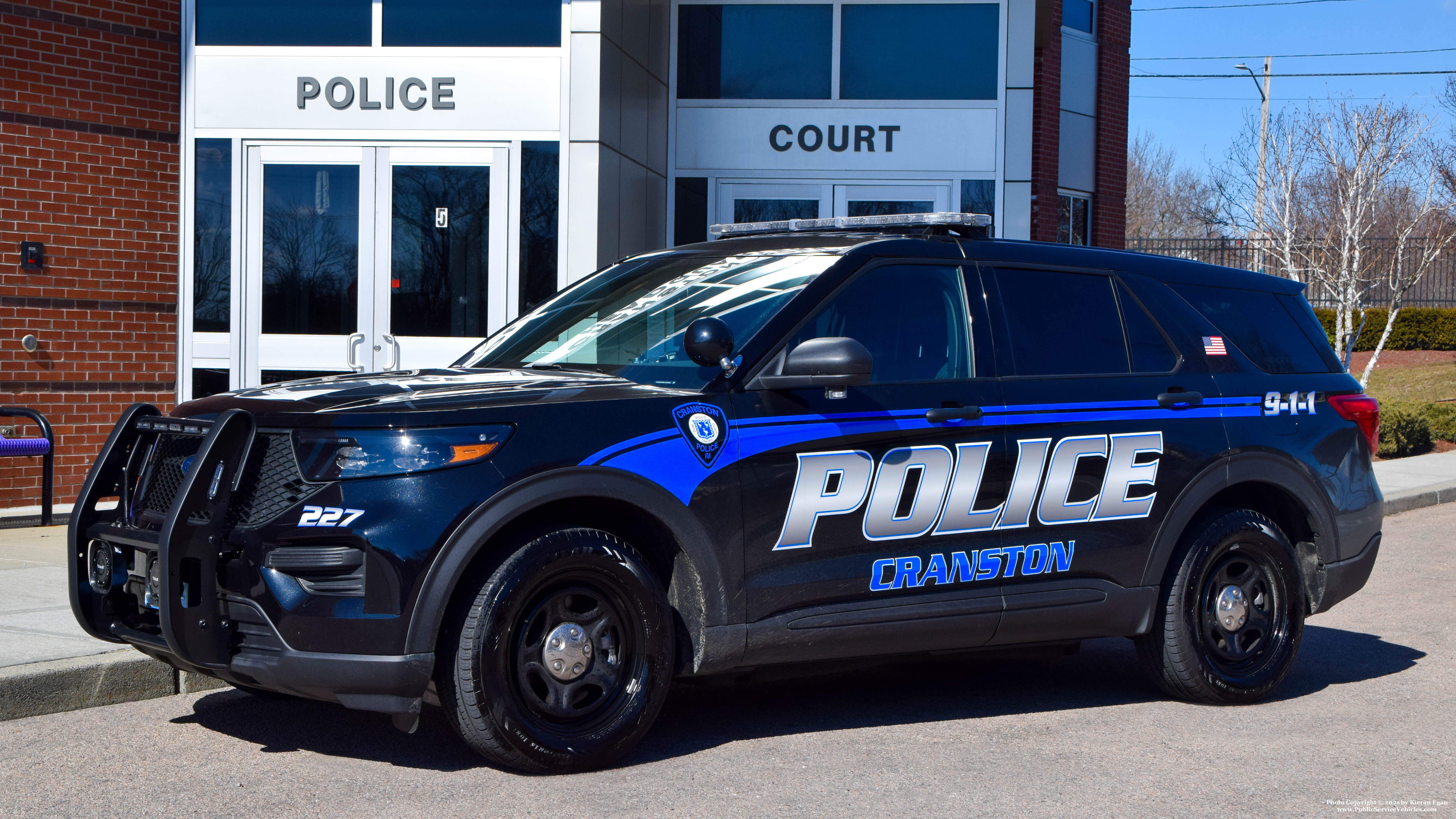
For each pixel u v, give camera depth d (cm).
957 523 489
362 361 1097
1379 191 2178
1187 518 537
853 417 471
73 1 1023
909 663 625
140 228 1063
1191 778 444
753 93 1365
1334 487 584
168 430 444
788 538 459
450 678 409
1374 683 600
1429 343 3228
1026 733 504
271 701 528
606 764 441
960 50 1352
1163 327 556
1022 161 1349
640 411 438
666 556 456
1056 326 530
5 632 561
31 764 443
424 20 1097
